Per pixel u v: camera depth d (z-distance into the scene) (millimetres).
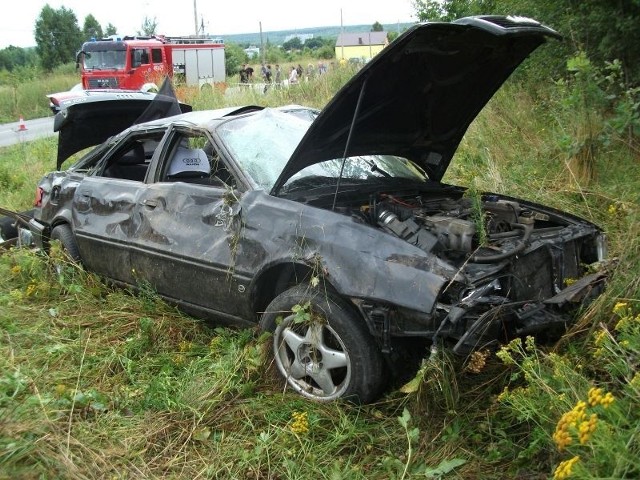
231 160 4238
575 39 8164
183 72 23516
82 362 4113
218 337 4254
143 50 21875
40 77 33812
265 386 3846
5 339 4406
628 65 7793
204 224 4246
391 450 3225
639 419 2621
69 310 4973
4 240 7051
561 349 3482
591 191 6043
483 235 3535
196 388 3727
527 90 9055
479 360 3158
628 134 6777
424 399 3369
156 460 3262
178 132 4742
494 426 3268
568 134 6641
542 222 4246
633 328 3180
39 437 3098
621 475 2371
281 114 4871
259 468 3145
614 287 3598
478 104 4523
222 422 3529
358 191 4234
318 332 3600
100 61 21797
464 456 3100
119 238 4828
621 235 4699
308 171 4348
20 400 3529
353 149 4320
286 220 3789
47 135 15852
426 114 4391
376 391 3504
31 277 5633
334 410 3510
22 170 10523
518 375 3238
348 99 3672
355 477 3008
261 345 3850
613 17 7625
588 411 2623
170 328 4504
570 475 2369
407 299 3238
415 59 3738
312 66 14500
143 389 3824
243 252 3949
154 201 4617
